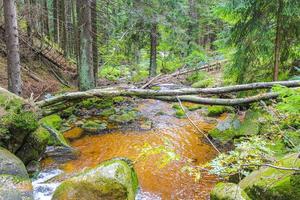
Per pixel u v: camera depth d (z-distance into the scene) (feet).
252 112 33.30
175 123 40.06
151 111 45.85
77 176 19.08
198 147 31.78
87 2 46.70
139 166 27.09
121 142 33.22
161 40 73.77
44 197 21.17
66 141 32.19
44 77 54.80
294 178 15.65
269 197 16.03
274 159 16.07
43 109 33.71
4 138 23.70
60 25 77.51
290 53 35.06
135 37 66.28
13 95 26.55
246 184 17.61
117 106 47.21
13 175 19.94
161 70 76.59
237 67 35.32
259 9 32.60
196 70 66.08
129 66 77.66
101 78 68.80
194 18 83.56
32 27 63.62
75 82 60.49
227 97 42.50
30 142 25.04
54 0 72.49
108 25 61.62
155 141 33.55
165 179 24.95
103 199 17.92
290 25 32.71
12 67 34.24
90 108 44.34
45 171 25.85
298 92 15.80
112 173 18.79
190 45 75.31
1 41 55.52
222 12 33.86
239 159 14.90
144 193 22.71
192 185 24.09
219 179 24.82
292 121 19.20
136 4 58.95
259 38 33.14
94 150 30.89
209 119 41.19
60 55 69.41
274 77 32.78
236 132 32.58
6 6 33.42
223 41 37.14
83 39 47.24
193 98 32.37
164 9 64.23
